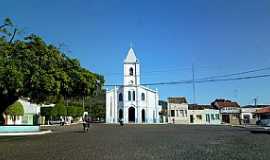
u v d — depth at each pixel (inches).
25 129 1574.8
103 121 4197.8
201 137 1155.9
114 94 3737.7
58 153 663.1
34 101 1466.5
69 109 3614.7
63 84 1320.1
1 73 1109.7
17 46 1219.9
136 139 1075.9
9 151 717.3
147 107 3722.9
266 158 546.3
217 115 4079.7
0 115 1429.6
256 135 1272.1
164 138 1113.4
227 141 954.1
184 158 558.9
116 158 569.3
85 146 826.8
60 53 1391.5
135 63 3715.6
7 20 1214.9
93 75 1590.8
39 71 1208.8
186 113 4025.6
